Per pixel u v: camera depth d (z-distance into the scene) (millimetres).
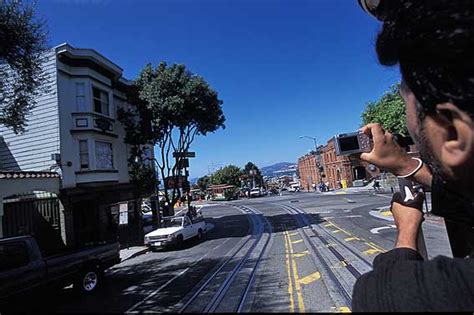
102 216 20266
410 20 635
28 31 10898
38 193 17453
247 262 12031
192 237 20297
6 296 7863
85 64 19406
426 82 625
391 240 13305
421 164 935
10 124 12188
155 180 23547
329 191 56656
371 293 658
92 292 9008
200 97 22688
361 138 1054
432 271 633
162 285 9172
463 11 580
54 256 9281
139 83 22859
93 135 19422
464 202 708
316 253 12297
